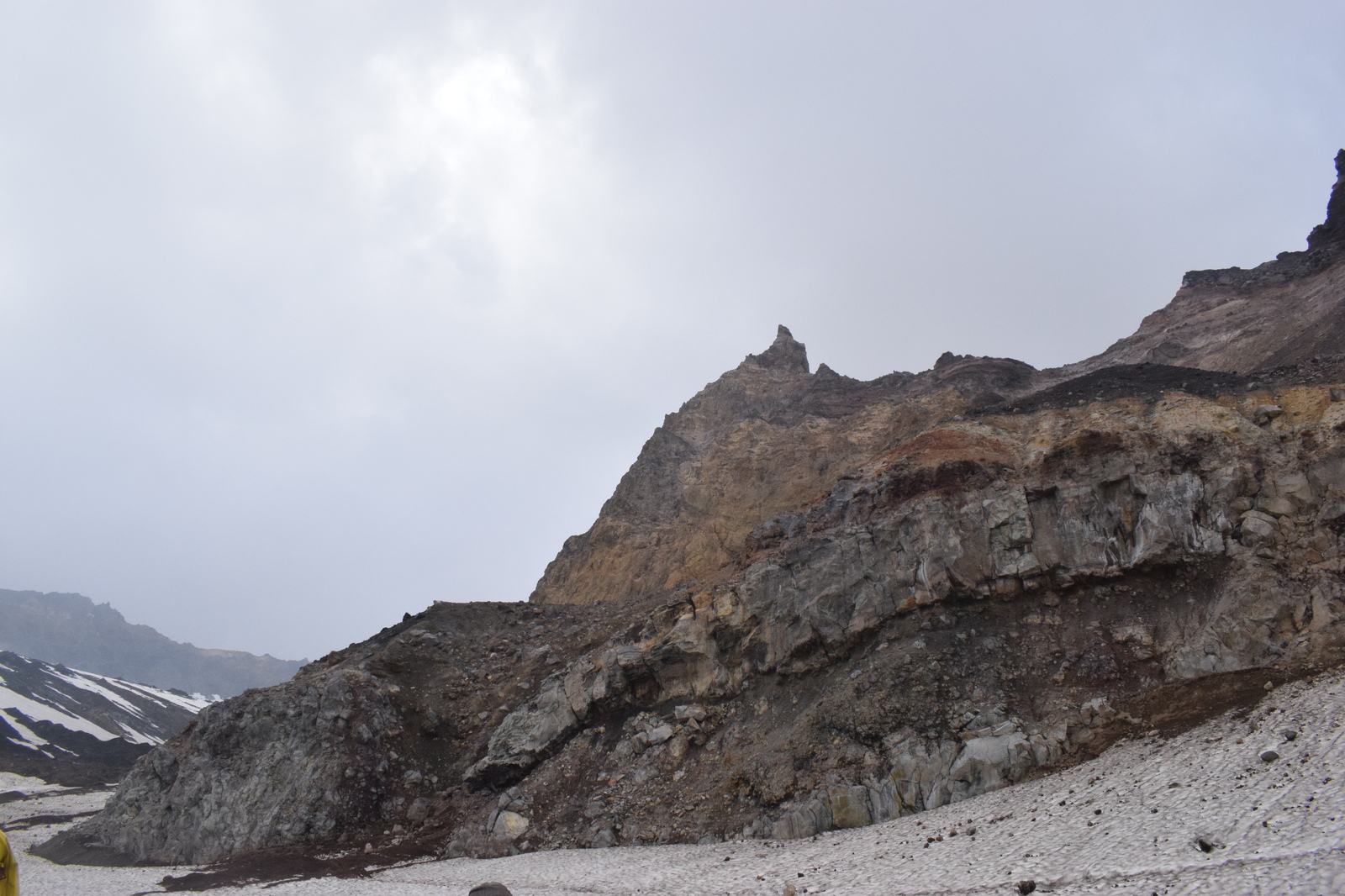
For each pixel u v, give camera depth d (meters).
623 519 81.56
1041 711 32.22
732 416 91.62
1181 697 30.03
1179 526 35.41
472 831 42.41
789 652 40.62
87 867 50.94
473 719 53.84
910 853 26.19
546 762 45.06
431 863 40.75
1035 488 39.69
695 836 35.12
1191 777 23.92
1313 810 19.27
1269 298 74.38
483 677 58.22
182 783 52.34
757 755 37.00
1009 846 24.08
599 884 31.45
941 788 31.03
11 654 148.00
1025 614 37.09
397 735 51.72
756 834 33.47
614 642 49.69
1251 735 25.09
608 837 37.75
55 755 104.00
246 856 45.19
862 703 35.41
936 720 33.41
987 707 33.00
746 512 73.25
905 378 87.75
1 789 87.00
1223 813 20.91
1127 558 36.12
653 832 36.59
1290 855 17.70
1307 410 37.03
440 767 50.72
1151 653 32.69
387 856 42.53
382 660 57.72
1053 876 20.92
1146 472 37.41
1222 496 35.34
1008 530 38.72
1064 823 24.28
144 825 52.62
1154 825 21.80
